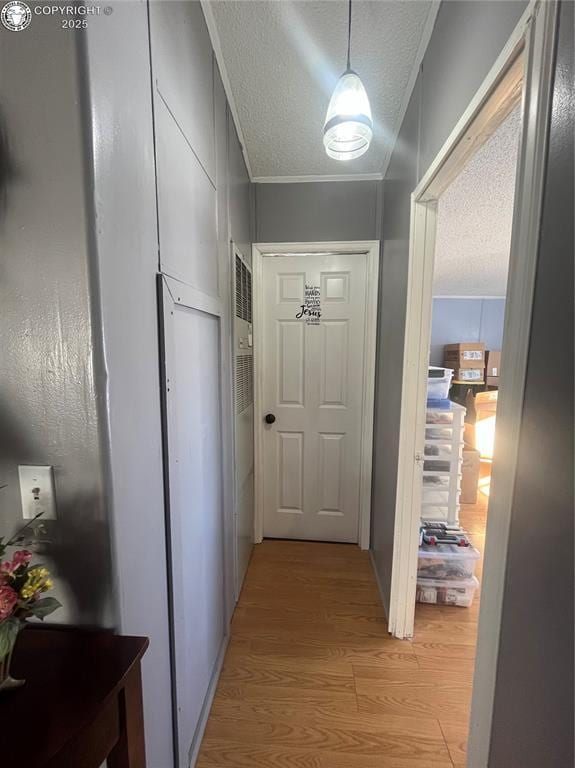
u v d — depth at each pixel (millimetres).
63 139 589
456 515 2145
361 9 1150
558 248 561
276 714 1293
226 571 1577
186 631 1072
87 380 643
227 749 1180
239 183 1812
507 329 714
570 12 530
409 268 1502
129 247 716
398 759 1159
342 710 1310
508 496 701
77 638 679
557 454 561
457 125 974
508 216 2359
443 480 2135
